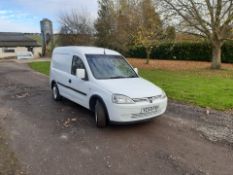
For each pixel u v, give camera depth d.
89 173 4.59
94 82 7.16
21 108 8.93
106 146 5.72
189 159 5.13
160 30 22.69
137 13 29.28
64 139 6.12
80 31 39.59
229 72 18.70
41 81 15.36
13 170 4.66
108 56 8.30
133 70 8.25
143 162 5.00
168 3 19.95
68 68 8.80
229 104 9.10
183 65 25.67
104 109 6.69
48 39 48.03
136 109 6.39
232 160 5.11
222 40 20.69
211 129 6.77
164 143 5.88
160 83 13.57
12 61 34.72
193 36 22.02
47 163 4.95
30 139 6.12
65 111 8.48
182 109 8.64
